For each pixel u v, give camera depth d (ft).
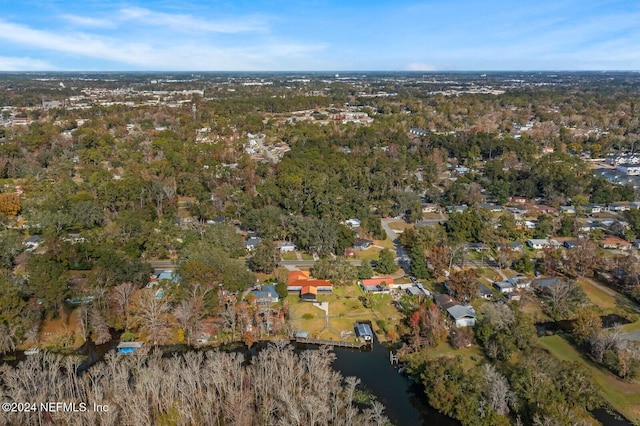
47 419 195.00
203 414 199.41
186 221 420.77
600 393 220.84
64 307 287.07
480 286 319.88
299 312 296.30
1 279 268.41
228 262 314.35
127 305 271.49
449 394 206.59
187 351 255.91
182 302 265.13
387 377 238.89
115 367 215.92
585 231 428.15
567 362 222.69
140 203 456.45
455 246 362.74
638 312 299.58
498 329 254.47
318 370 212.02
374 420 205.77
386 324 284.20
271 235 396.78
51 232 379.14
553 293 296.30
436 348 256.52
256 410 207.21
